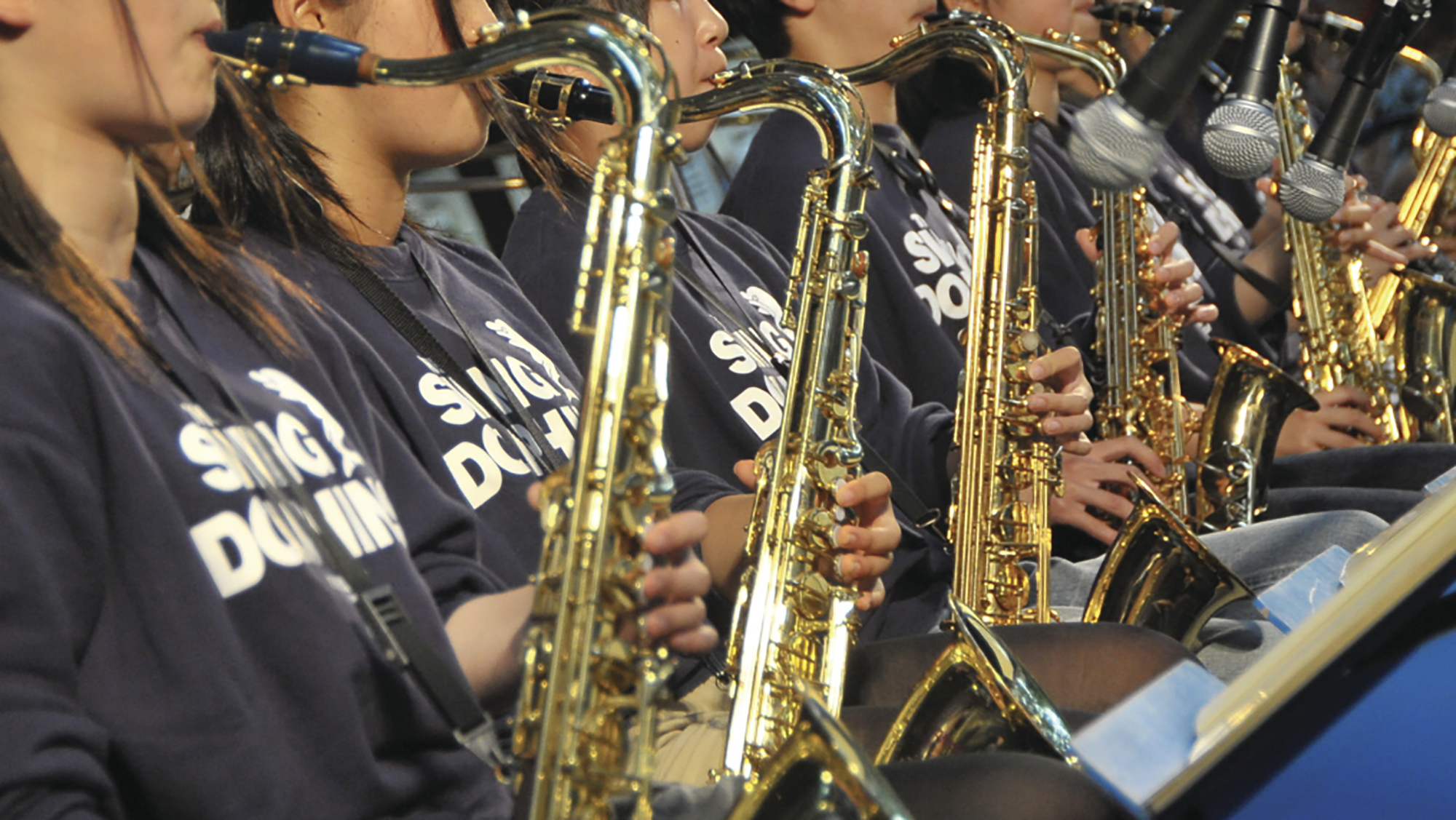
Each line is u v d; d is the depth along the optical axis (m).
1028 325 5.40
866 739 3.51
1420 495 6.02
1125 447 6.23
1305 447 7.17
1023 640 3.94
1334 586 4.40
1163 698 2.53
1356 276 7.88
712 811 3.08
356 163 4.08
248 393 3.05
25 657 2.46
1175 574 4.55
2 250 2.73
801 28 7.18
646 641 2.88
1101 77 7.03
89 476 2.64
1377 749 2.49
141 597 2.67
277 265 3.71
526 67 3.11
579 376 4.59
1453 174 8.93
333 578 2.94
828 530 3.97
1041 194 8.11
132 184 3.01
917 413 5.94
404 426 3.67
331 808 2.79
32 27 2.75
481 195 8.78
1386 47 4.00
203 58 2.93
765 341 5.44
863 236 4.45
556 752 2.80
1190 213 8.88
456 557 3.45
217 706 2.66
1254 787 2.45
